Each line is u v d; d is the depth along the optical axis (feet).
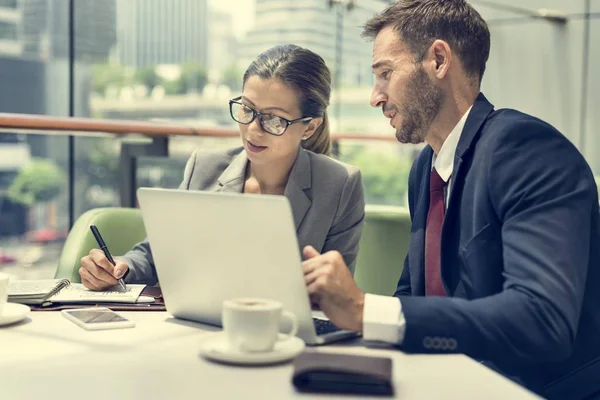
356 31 5.08
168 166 9.25
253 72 5.57
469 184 4.38
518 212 4.03
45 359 3.32
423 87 4.70
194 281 4.02
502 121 4.42
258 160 5.67
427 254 4.81
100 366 3.21
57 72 10.07
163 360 3.32
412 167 5.43
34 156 8.81
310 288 3.66
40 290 4.56
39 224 8.81
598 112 17.74
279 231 3.50
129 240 6.59
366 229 6.81
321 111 5.77
